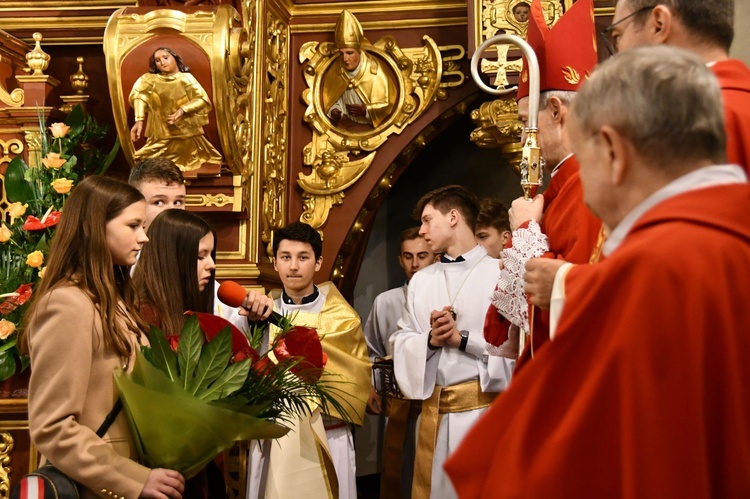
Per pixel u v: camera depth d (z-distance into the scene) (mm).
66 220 2273
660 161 1194
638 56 1230
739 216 1149
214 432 2131
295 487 3273
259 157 4242
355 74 4621
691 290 1088
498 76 4219
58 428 2062
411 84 4621
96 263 2236
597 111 1229
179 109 3896
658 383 1069
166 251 2682
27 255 3502
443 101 4609
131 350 2252
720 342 1086
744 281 1112
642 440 1058
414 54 4617
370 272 5918
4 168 4184
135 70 3924
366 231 5082
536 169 2254
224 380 2180
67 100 4422
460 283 3654
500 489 1145
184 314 2391
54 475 2117
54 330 2129
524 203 2283
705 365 1080
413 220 5941
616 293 1131
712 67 1783
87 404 2160
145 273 2662
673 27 1837
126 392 2102
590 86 1253
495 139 4340
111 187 2316
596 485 1094
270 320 2990
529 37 2457
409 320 3730
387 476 3711
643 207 1205
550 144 2352
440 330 3416
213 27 3863
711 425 1088
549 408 1165
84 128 4219
